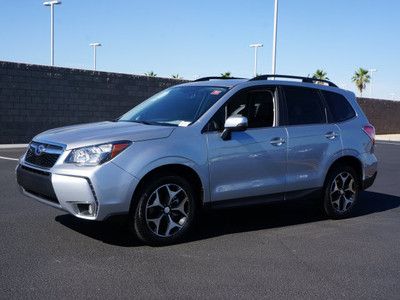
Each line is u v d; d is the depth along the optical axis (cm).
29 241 577
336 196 748
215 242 607
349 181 761
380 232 684
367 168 775
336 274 507
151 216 572
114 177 535
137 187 558
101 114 2102
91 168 530
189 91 687
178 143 581
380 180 1198
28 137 1888
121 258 530
